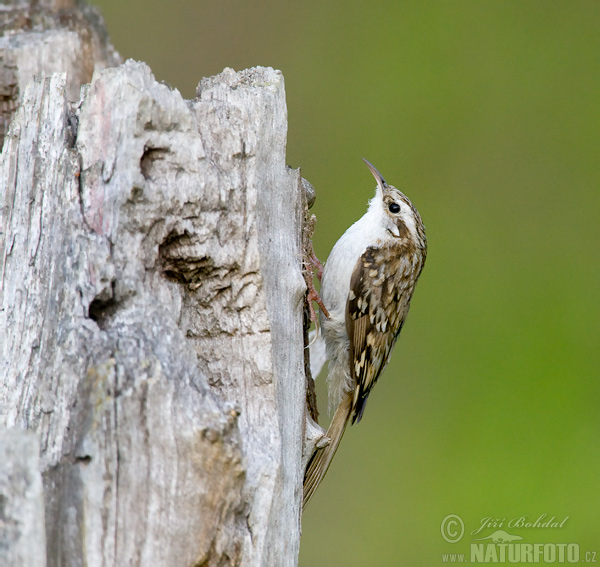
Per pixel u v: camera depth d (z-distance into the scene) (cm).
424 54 1318
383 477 1062
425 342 1180
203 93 482
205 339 471
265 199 484
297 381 504
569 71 1323
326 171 1234
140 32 1187
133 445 385
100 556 380
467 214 1249
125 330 415
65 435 392
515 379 1141
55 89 463
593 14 1370
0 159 471
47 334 425
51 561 380
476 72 1308
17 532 349
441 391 1139
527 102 1308
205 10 1210
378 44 1303
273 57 1241
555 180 1259
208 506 390
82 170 441
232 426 394
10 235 457
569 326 1174
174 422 388
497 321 1184
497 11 1360
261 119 480
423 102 1292
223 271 463
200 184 449
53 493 385
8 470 352
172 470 386
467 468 1059
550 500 1016
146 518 385
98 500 381
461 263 1228
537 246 1240
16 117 475
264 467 436
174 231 448
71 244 430
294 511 488
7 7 775
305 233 588
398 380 1154
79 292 420
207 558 394
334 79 1270
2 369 431
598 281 1194
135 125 432
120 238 433
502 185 1272
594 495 1014
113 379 388
